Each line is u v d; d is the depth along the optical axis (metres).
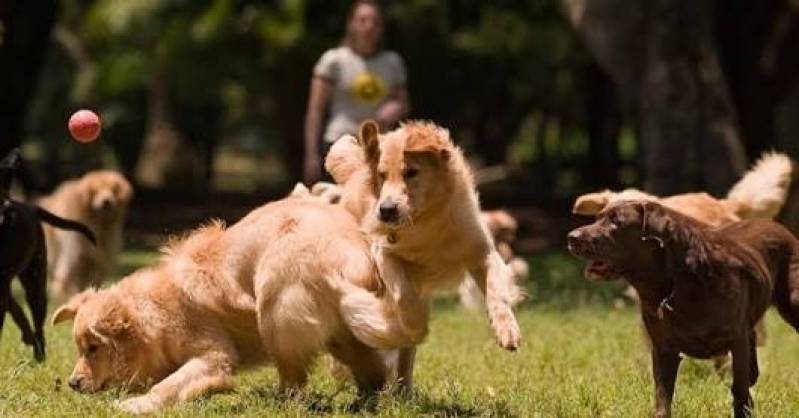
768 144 29.56
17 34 26.44
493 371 11.89
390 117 14.96
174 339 9.96
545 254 27.81
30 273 13.15
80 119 11.05
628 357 12.80
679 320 8.98
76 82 49.84
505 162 51.09
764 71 29.34
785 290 9.84
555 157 52.31
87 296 10.44
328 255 9.45
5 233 12.30
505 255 19.30
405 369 10.22
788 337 15.70
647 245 8.98
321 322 9.50
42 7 26.94
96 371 10.07
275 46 38.12
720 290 8.93
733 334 9.03
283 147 44.38
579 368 12.24
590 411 9.70
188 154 50.59
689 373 11.80
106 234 20.34
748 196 12.98
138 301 10.07
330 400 9.83
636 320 16.30
